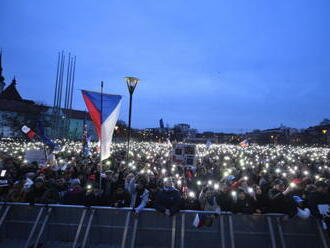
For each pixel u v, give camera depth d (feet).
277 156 102.01
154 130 343.46
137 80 39.11
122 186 28.99
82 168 38.75
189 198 26.76
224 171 44.27
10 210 19.79
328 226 18.83
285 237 19.24
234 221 19.35
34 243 19.01
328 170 48.88
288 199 19.89
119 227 19.34
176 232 19.30
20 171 35.55
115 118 31.35
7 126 230.89
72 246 19.04
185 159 56.65
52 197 22.57
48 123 213.66
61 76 129.70
